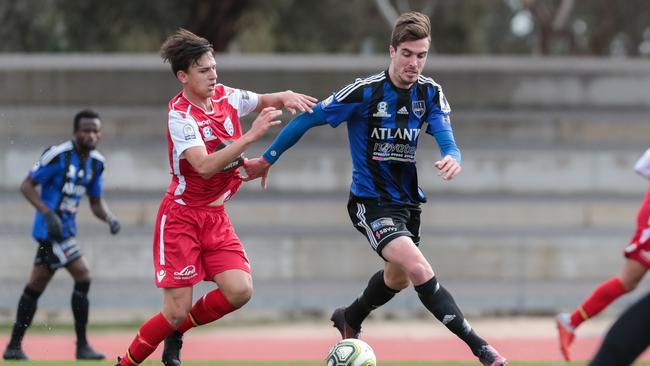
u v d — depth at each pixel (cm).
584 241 5791
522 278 5778
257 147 6675
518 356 4034
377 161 2502
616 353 1623
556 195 6612
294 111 2517
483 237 5794
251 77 7050
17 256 5675
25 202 6044
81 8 8575
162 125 6988
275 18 10094
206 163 2295
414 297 5584
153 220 6053
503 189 6619
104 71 7188
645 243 3072
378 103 2462
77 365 3100
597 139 7125
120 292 5488
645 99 7388
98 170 3550
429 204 6156
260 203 6119
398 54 2408
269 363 3384
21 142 6688
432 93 2497
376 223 2481
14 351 3509
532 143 7081
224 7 8562
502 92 7306
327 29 10906
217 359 3947
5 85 7162
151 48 10188
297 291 5553
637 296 5681
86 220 6025
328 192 6569
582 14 13862
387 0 11969
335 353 2508
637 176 6656
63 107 7181
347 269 5744
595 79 7381
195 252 2428
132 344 2462
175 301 2422
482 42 13038
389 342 4550
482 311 5594
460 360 3897
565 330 3303
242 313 5578
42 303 5422
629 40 14125
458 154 2461
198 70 2342
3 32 8731
